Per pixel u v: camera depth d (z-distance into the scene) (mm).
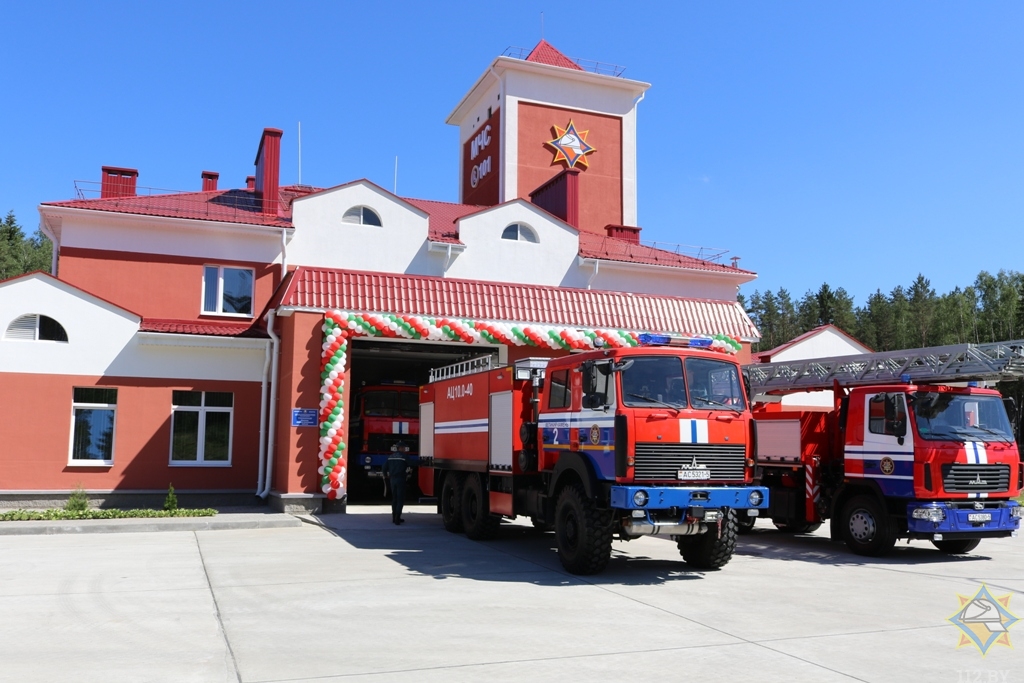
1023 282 66438
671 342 11438
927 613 8703
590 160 37031
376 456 23859
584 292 22062
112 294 21969
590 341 21109
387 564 11680
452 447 15750
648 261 27328
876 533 13227
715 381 11031
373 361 27203
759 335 23234
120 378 19953
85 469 19484
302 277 19000
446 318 19906
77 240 21844
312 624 7852
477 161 39250
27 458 19000
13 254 67375
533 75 36500
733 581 10641
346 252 23781
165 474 20125
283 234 23141
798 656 6812
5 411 18922
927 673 6391
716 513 10484
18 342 19219
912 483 12766
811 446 14953
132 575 10547
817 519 14805
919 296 92438
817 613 8617
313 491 18375
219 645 7012
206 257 22859
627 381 10547
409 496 25188
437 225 26859
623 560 12391
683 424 10562
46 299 19547
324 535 15062
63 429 19375
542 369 12820
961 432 13117
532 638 7332
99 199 23078
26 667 6285
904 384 13555
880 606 9062
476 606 8766
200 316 22656
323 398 18391
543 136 36406
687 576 10977
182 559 11953
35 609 8461
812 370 17453
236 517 16906
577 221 29969
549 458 12242
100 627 7680
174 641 7145
